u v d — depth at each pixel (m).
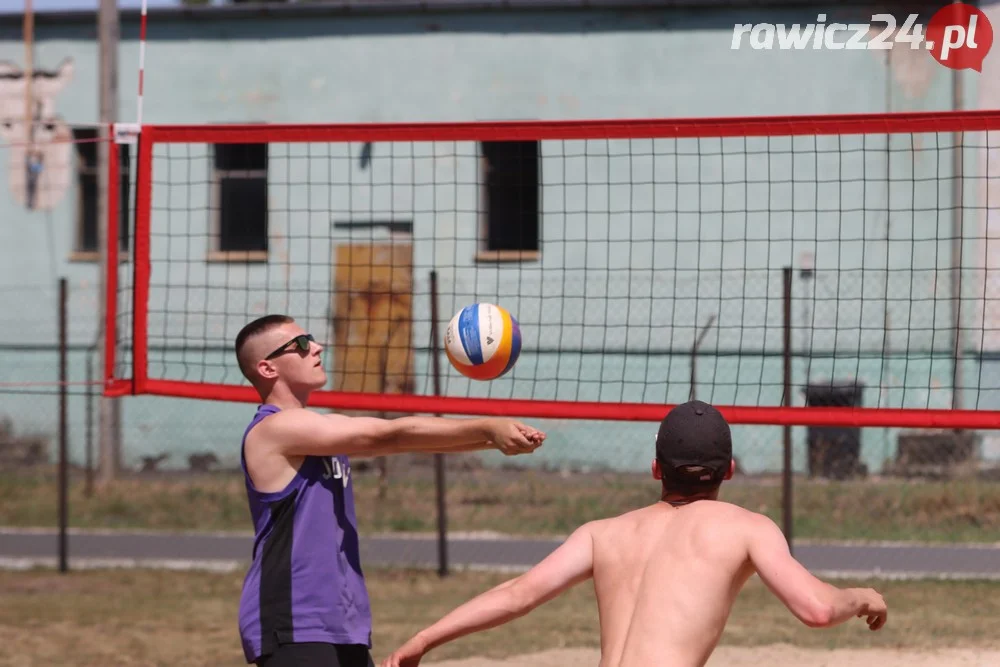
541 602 7.89
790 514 24.67
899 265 38.59
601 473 38.31
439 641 7.88
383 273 40.81
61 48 44.06
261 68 42.81
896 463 35.78
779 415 16.08
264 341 9.85
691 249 39.59
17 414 42.19
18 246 44.16
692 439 8.00
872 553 26.78
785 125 15.91
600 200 40.38
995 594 22.97
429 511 32.22
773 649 18.55
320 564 9.30
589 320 39.69
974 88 38.53
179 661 18.48
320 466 9.50
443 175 40.94
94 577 25.95
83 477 38.78
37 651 19.19
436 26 41.81
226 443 41.28
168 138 17.61
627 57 40.72
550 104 41.22
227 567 27.06
